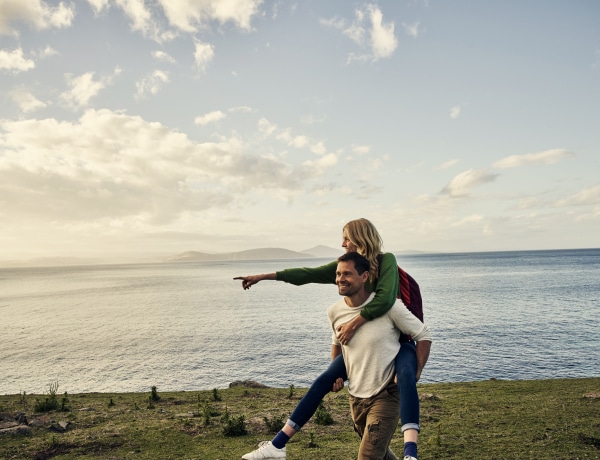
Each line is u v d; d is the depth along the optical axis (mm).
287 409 10148
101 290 123625
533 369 27203
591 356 29719
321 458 6449
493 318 48375
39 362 34062
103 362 33562
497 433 7695
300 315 59125
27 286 160250
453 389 13297
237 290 113125
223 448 7199
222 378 28109
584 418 8617
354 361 3434
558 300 62750
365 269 3453
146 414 9945
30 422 8742
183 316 61250
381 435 3256
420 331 3369
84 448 7320
